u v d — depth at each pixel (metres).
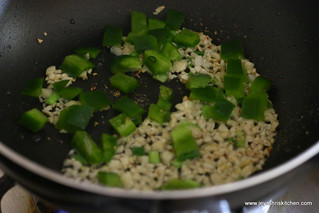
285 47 0.31
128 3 0.33
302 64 0.30
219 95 0.30
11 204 0.29
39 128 0.28
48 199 0.23
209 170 0.27
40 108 0.30
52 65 0.32
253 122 0.29
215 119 0.29
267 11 0.32
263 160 0.28
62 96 0.30
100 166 0.27
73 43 0.32
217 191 0.21
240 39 0.33
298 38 0.30
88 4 0.32
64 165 0.27
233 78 0.30
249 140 0.28
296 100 0.29
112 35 0.32
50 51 0.32
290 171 0.22
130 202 0.21
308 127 0.28
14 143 0.28
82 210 0.22
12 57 0.30
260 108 0.29
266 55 0.31
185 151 0.27
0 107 0.29
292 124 0.28
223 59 0.32
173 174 0.27
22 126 0.29
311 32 0.30
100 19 0.33
